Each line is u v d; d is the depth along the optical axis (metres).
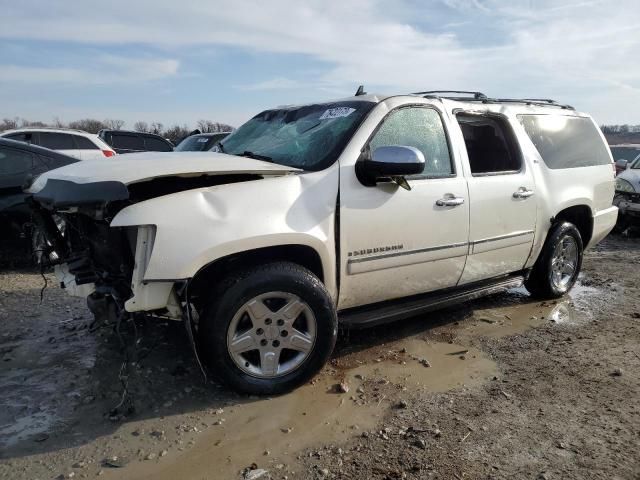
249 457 2.81
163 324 4.41
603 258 8.08
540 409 3.34
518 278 5.17
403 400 3.43
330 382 3.68
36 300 5.27
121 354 3.99
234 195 3.24
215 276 3.39
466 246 4.38
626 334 4.70
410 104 4.15
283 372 3.44
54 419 3.14
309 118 4.29
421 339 4.53
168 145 17.97
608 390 3.61
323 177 3.56
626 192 10.00
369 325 3.94
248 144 4.45
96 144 13.12
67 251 4.00
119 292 3.23
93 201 2.93
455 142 4.38
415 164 3.50
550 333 4.71
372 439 2.99
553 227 5.48
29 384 3.56
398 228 3.88
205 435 3.00
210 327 3.21
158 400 3.35
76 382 3.58
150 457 2.79
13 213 6.25
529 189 4.96
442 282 4.39
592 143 5.99
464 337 4.59
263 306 3.32
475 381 3.75
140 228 2.99
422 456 2.83
